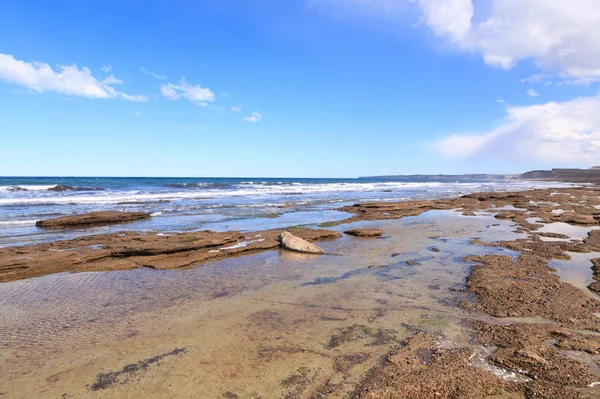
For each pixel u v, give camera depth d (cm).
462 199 3512
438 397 404
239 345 545
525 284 818
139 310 707
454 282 868
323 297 770
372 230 1585
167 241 1326
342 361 491
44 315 684
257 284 877
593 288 798
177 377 457
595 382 426
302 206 2923
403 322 625
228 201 3306
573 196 3947
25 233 1619
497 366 470
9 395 427
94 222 1895
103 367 487
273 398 411
